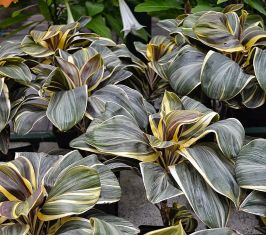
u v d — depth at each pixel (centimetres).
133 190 162
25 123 125
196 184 96
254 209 93
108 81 136
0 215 86
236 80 122
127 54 151
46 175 98
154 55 154
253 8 195
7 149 129
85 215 97
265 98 134
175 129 103
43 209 89
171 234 87
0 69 129
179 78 130
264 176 95
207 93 123
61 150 131
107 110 114
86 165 100
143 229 122
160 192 94
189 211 123
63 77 123
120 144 103
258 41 135
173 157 105
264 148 101
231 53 136
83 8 236
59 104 119
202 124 105
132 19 210
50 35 146
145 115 120
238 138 101
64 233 89
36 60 153
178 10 217
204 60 126
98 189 90
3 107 124
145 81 154
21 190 94
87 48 142
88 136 106
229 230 88
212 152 101
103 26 227
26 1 243
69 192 90
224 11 165
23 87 139
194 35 137
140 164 99
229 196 92
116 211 142
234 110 160
